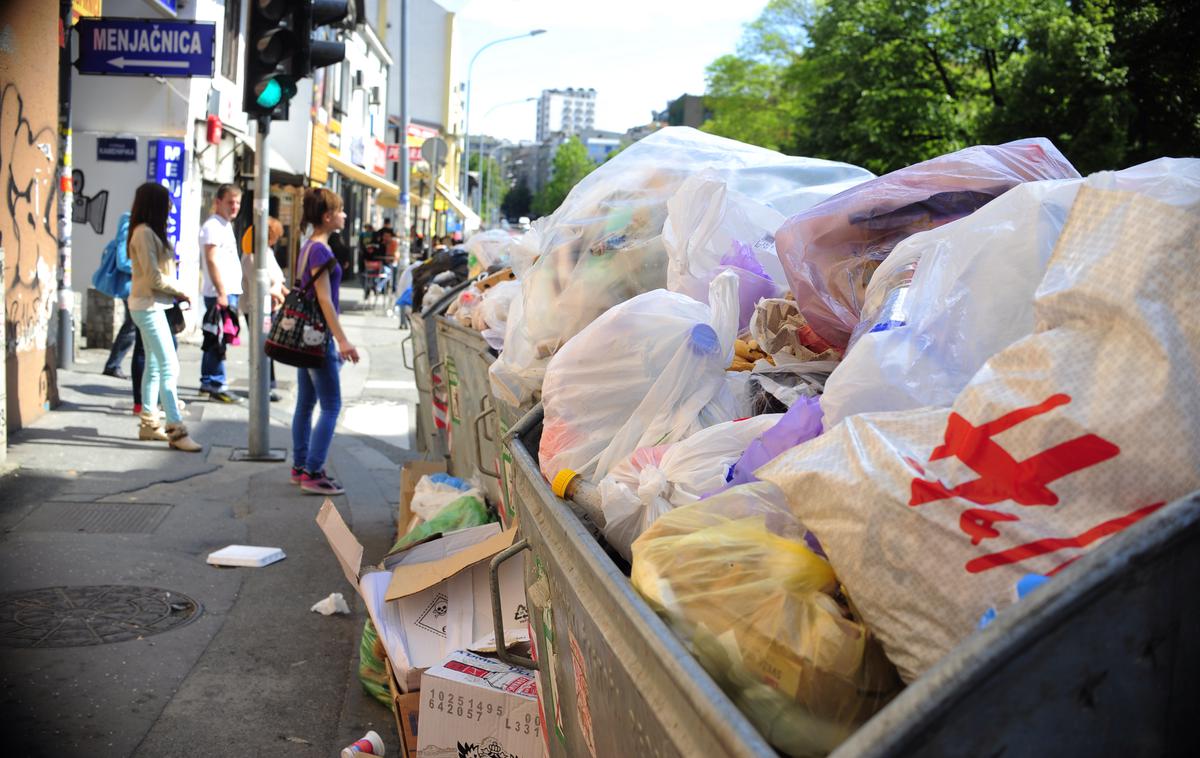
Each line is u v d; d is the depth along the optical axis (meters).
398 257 26.02
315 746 3.46
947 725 0.89
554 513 1.92
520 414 3.62
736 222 3.27
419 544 3.97
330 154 27.16
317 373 6.75
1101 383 1.19
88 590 4.69
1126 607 0.96
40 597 4.55
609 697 1.50
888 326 1.89
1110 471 1.16
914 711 0.87
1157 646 0.98
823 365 2.62
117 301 11.88
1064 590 0.92
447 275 8.57
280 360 6.54
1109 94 28.55
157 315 7.50
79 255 13.95
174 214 13.98
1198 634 1.01
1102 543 0.97
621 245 3.41
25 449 7.14
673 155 3.82
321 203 6.58
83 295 12.16
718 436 2.06
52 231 8.38
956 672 0.89
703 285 3.07
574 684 1.84
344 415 10.02
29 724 3.40
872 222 2.59
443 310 6.85
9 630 4.17
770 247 3.27
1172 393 1.14
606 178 3.71
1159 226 1.23
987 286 1.86
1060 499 1.18
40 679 3.76
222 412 9.33
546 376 2.66
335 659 4.19
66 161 10.28
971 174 2.54
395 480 7.48
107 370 10.23
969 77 34.59
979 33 31.36
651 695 1.24
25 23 7.56
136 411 8.64
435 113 61.53
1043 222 1.86
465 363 5.11
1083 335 1.24
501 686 2.90
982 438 1.24
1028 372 1.25
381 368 14.03
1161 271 1.21
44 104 8.08
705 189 3.13
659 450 2.17
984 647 0.90
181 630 4.34
